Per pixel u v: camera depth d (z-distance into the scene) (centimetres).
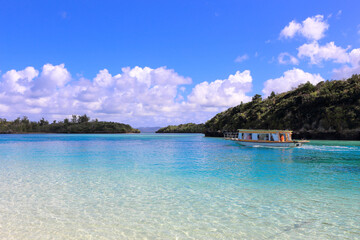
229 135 8256
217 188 1374
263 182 1526
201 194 1252
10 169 2034
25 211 1002
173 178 1648
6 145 5222
